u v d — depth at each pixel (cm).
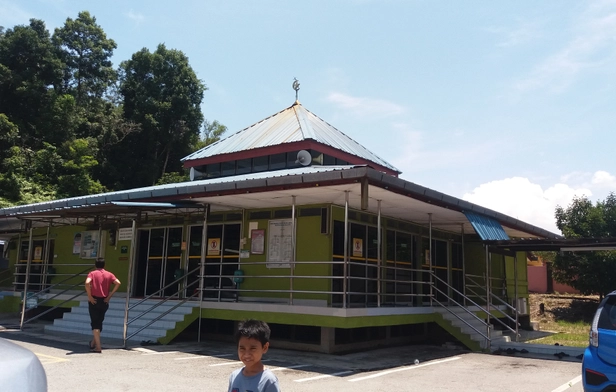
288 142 1722
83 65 4859
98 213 1381
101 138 4191
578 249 1398
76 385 761
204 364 991
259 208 1470
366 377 941
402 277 1653
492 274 2003
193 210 1481
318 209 1368
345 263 1161
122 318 1405
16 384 292
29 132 3903
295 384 855
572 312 2809
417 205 1345
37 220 1589
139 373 873
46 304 1747
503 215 1579
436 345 1561
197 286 1559
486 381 934
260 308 1270
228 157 1858
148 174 4300
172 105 4491
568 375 1019
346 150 1838
